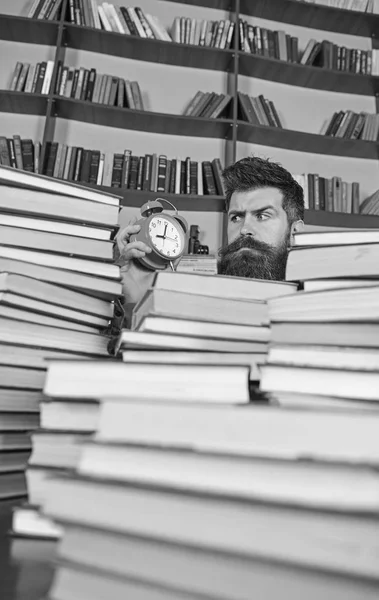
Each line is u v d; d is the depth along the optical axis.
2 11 2.86
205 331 0.39
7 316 0.44
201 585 0.22
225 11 3.19
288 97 3.22
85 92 2.72
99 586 0.24
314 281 0.43
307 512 0.21
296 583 0.21
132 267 1.01
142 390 0.32
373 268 0.41
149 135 2.96
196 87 3.07
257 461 0.23
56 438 0.35
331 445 0.24
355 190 2.92
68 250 0.51
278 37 3.07
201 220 2.85
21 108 2.74
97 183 2.59
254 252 1.37
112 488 0.24
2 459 0.43
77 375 0.34
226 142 2.98
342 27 3.35
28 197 0.50
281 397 0.32
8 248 0.49
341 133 3.05
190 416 0.26
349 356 0.33
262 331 0.39
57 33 2.81
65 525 0.24
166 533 0.22
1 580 0.28
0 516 0.38
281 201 1.46
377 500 0.20
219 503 0.22
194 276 0.42
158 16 3.09
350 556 0.20
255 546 0.21
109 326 0.55
